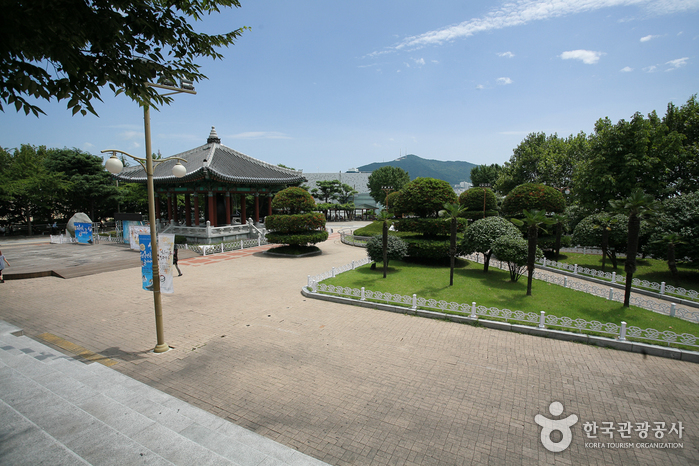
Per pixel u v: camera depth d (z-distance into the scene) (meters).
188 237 29.27
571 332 9.81
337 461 5.15
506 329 10.48
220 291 14.92
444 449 5.42
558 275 18.00
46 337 9.91
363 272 17.45
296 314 11.92
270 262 22.00
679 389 7.23
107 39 4.43
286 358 8.60
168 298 13.86
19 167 37.78
